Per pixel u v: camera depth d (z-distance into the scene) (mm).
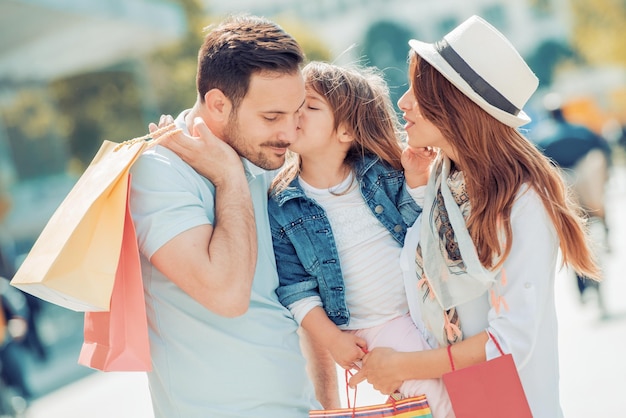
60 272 2947
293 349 3512
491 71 3293
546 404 3264
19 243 19734
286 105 3361
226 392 3316
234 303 3166
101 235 3039
